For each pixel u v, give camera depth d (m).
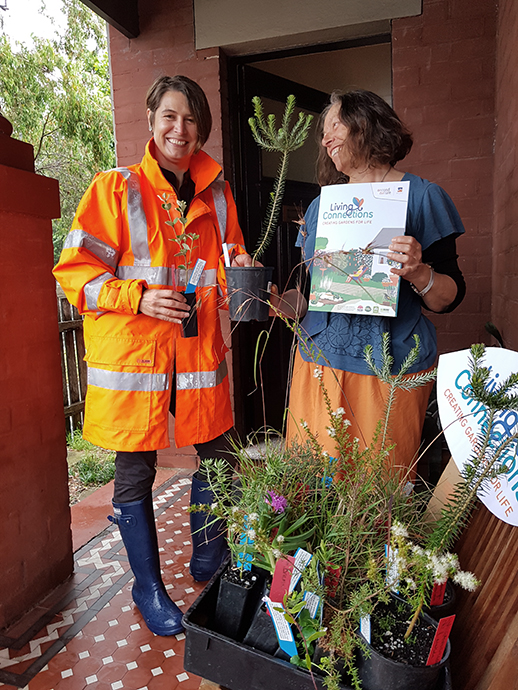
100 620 1.80
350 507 1.01
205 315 1.76
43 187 1.87
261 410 3.66
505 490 1.07
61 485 2.02
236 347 3.32
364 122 1.46
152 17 3.04
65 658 1.62
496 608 1.08
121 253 1.66
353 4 2.74
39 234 1.89
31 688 1.50
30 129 8.06
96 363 1.66
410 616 0.99
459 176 2.77
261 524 1.04
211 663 1.02
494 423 1.10
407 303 1.58
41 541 1.91
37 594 1.89
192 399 1.74
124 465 1.72
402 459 1.54
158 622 1.70
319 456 1.22
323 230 1.47
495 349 1.17
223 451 1.85
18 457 1.80
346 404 1.56
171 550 2.24
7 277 1.74
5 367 1.74
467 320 2.85
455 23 2.66
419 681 0.87
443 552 0.97
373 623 0.97
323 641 0.93
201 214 1.71
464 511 0.94
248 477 1.21
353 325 1.54
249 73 3.24
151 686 1.50
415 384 1.13
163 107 1.60
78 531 2.44
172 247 1.66
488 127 2.70
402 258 1.35
